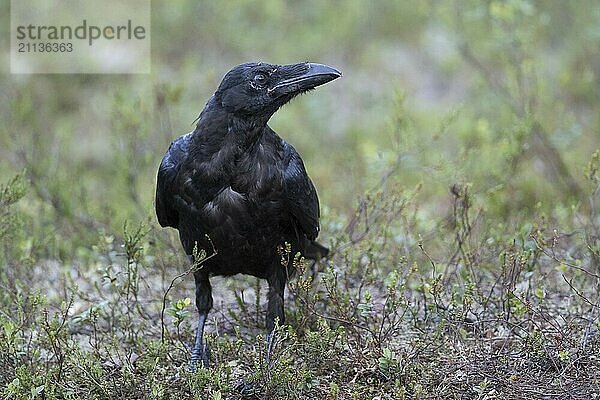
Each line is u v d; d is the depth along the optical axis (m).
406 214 11.90
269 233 9.22
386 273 10.81
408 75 20.45
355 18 22.20
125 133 15.16
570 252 10.85
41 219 13.19
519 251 10.06
